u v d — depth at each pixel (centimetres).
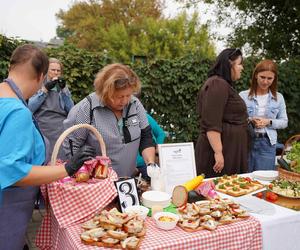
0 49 420
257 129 324
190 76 527
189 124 542
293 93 610
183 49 1644
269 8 873
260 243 176
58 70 366
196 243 155
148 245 146
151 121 343
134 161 226
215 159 270
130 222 154
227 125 277
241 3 905
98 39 2175
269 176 254
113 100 201
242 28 944
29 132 152
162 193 196
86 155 159
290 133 621
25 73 161
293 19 845
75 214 165
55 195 165
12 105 151
